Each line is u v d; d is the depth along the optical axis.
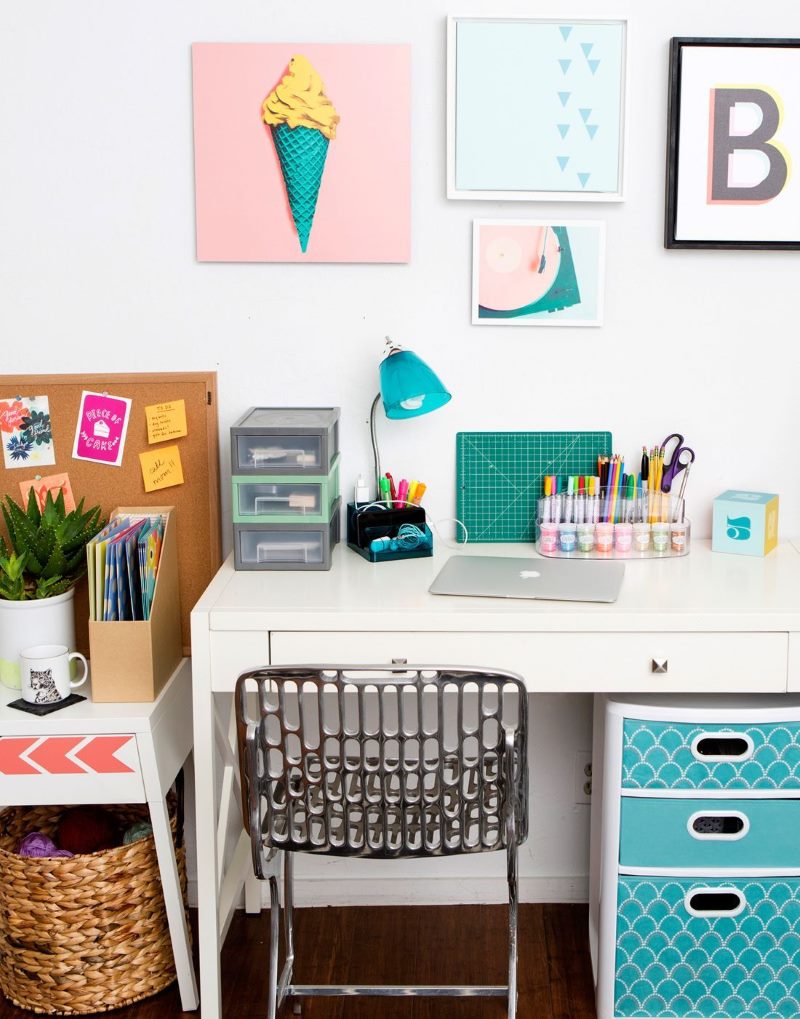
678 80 2.15
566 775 2.40
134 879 2.01
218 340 2.24
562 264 2.21
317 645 1.84
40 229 2.20
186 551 2.29
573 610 1.83
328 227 2.19
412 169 2.19
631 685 1.85
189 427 2.25
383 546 2.14
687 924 1.93
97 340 2.24
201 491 2.27
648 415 2.29
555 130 2.16
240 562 2.08
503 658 1.84
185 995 2.04
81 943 2.00
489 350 2.26
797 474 2.31
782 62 2.15
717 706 1.88
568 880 2.43
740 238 2.20
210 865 1.91
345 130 2.16
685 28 2.15
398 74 2.14
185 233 2.21
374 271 2.22
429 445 2.29
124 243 2.21
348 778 1.94
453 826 1.85
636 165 2.20
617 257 2.23
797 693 1.95
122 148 2.18
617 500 2.23
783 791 1.88
